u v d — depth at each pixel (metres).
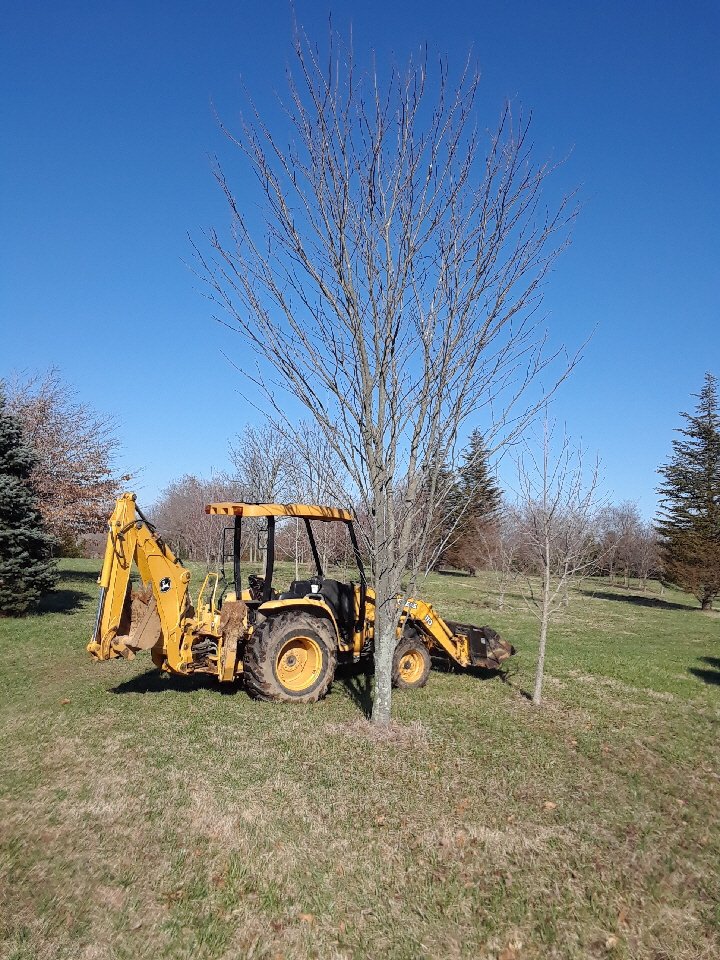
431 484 6.30
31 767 5.31
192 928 3.43
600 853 4.41
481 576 33.03
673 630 17.44
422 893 3.84
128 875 3.84
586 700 8.47
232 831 4.37
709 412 30.27
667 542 30.86
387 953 3.34
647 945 3.49
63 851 4.05
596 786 5.60
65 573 21.23
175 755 5.65
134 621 7.27
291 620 7.59
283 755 5.76
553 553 8.91
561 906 3.78
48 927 3.36
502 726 7.02
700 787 5.76
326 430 6.26
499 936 3.51
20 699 7.34
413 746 6.17
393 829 4.59
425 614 9.21
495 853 4.31
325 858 4.14
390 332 5.93
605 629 16.75
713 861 4.40
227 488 24.48
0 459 13.45
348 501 6.41
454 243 5.93
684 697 9.05
